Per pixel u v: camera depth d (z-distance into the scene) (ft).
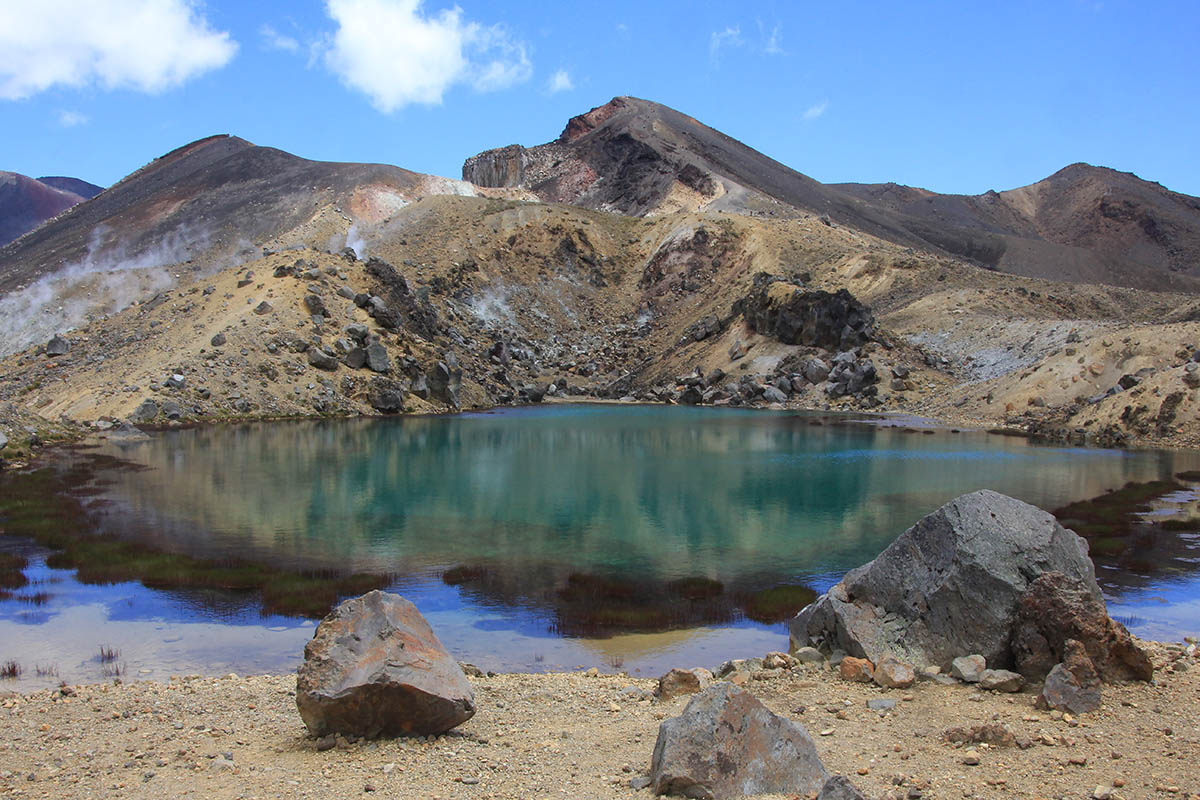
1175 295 452.35
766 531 109.50
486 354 400.06
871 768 34.37
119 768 36.78
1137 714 39.60
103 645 66.74
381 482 145.28
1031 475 155.02
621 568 91.66
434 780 34.40
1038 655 44.52
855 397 323.37
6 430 187.52
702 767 31.58
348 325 307.99
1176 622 72.84
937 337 365.40
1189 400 202.80
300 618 74.13
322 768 36.04
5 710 46.73
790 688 46.52
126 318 313.12
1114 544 99.71
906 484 144.77
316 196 647.97
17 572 87.56
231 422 247.91
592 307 505.66
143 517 115.65
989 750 35.78
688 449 194.49
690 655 65.31
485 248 513.04
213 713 46.01
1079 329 305.73
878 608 51.21
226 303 306.55
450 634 70.28
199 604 78.23
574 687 51.52
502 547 100.42
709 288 488.85
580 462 171.63
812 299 364.17
